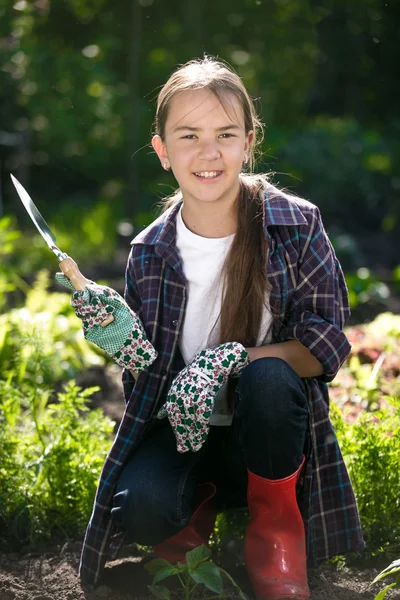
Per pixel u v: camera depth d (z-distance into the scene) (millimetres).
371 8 9422
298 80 12953
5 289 6402
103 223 10992
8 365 5055
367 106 12531
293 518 2848
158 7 11578
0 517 3498
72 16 10898
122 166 14625
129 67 12414
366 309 7766
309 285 2912
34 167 14547
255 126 3006
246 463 2857
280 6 10633
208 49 11898
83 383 5551
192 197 2869
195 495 2959
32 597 2947
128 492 2812
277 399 2689
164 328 2975
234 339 2947
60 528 3467
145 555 3295
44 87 12328
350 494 3049
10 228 10250
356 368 5137
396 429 3418
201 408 2750
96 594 2965
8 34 11062
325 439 3008
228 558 3191
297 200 2986
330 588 2971
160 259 3006
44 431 3877
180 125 2818
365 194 14273
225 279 2908
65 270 2801
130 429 3000
